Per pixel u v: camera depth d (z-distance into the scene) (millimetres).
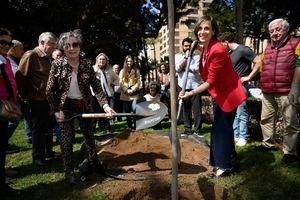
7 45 4406
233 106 4254
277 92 5113
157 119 4438
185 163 5004
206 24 4145
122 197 4238
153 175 4508
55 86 4312
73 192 4273
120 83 8352
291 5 15977
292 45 5023
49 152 5676
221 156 4441
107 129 7453
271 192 4223
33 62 5125
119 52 23344
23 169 5305
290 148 4926
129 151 5363
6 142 4273
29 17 17469
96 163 4539
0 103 4152
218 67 4129
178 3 15383
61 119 4301
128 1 17562
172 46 3496
